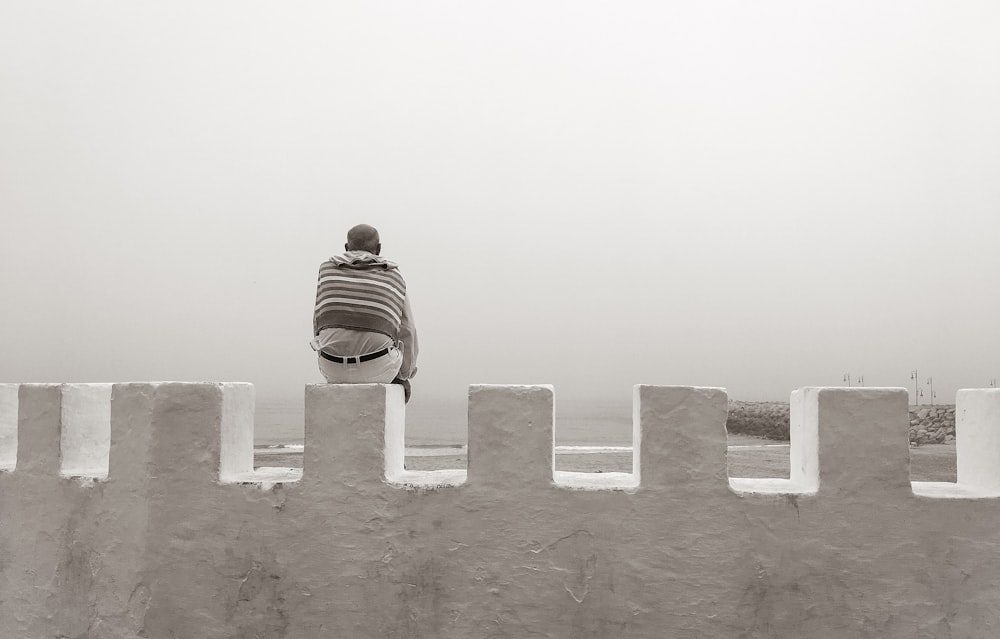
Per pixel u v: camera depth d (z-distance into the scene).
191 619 4.14
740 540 4.02
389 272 4.84
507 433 4.10
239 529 4.14
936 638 3.95
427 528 4.09
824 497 4.01
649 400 4.07
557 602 4.05
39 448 4.50
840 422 4.02
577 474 4.58
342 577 4.11
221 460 4.20
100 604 4.27
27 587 4.46
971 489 4.24
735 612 4.00
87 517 4.33
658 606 4.02
